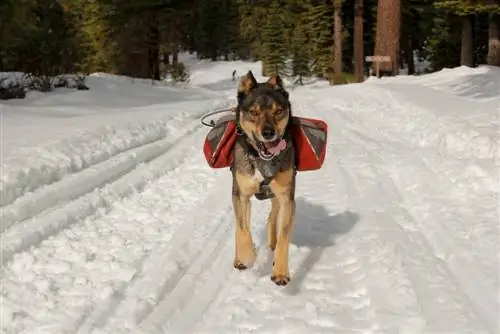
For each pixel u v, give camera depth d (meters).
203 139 11.02
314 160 5.16
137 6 26.00
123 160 8.62
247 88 5.04
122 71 27.55
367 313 4.20
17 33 17.06
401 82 21.70
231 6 68.38
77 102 14.91
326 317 4.14
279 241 4.85
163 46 29.92
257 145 4.76
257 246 5.74
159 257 5.32
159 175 8.48
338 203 6.90
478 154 8.25
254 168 4.80
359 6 32.78
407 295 4.33
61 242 5.66
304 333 3.94
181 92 21.56
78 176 7.62
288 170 4.84
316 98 18.94
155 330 4.03
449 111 11.89
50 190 6.89
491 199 6.39
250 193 5.00
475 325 3.89
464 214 6.03
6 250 5.20
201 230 6.06
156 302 4.46
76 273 4.97
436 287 4.44
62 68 18.72
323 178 8.09
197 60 71.38
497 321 3.96
